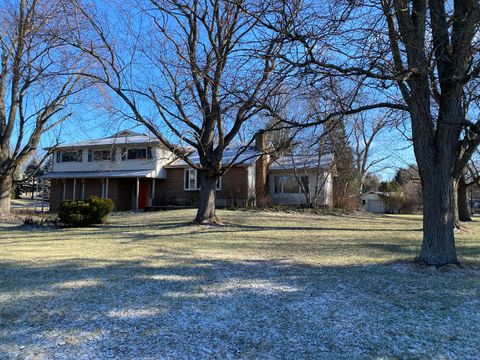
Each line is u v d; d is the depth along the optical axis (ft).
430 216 24.53
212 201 51.72
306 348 12.02
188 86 41.39
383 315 15.16
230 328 13.70
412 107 23.29
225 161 78.89
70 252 30.04
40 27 55.52
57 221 53.88
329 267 24.57
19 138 64.64
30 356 11.38
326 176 79.30
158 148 83.56
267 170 83.71
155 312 15.39
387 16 21.20
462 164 33.76
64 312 15.34
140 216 67.26
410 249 32.37
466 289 19.04
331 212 73.46
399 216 82.02
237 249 32.45
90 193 91.09
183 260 26.86
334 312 15.48
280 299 17.26
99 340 12.59
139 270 23.32
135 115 44.68
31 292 18.16
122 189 90.43
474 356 11.47
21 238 39.70
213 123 49.73
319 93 23.47
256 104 26.25
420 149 24.59
